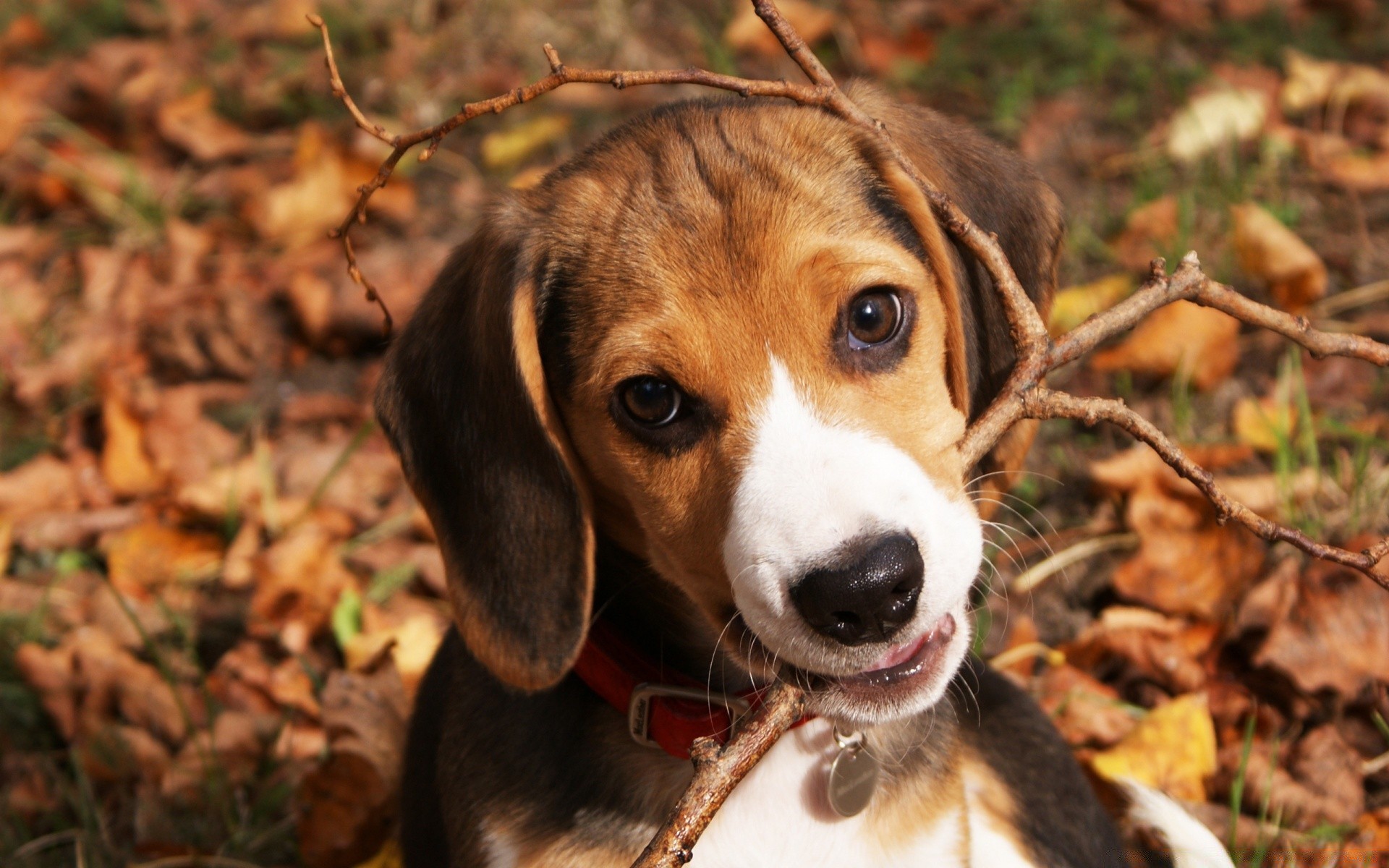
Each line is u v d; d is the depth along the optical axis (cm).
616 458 68
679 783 71
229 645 95
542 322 69
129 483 104
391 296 114
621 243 68
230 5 158
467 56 142
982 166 75
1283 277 102
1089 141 120
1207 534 90
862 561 63
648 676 71
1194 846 76
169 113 138
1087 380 100
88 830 85
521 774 71
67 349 114
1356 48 130
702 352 66
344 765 83
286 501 102
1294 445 95
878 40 135
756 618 64
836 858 72
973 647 84
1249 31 131
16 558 100
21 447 107
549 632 69
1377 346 70
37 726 91
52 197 131
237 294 116
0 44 153
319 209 126
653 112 73
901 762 73
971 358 71
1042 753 78
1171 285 69
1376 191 110
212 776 86
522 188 73
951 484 66
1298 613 86
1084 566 92
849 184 69
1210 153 115
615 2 144
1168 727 83
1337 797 81
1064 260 108
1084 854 77
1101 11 137
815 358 67
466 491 71
